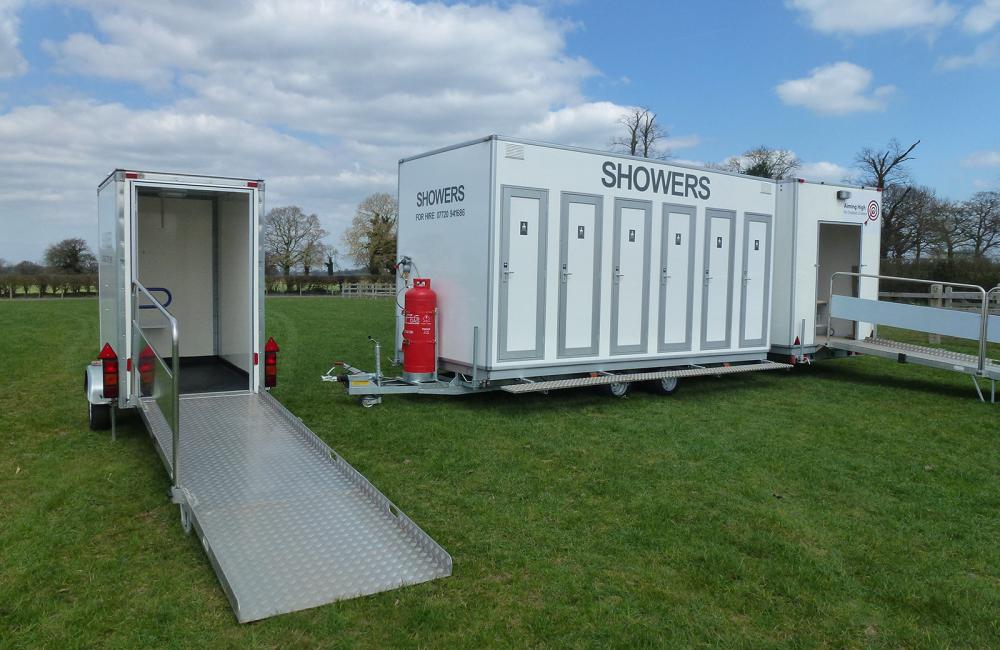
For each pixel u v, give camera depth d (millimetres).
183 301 7938
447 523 4492
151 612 3291
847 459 6109
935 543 4371
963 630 3338
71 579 3629
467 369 7508
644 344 8414
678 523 4578
